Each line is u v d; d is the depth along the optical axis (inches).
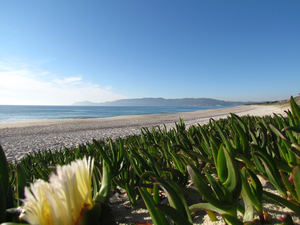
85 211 23.8
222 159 39.1
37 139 533.6
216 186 34.2
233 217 33.0
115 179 67.9
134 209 62.1
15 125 1078.4
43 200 23.8
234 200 33.5
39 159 102.6
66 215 22.8
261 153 45.8
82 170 26.5
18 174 37.3
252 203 37.6
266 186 60.2
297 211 36.5
